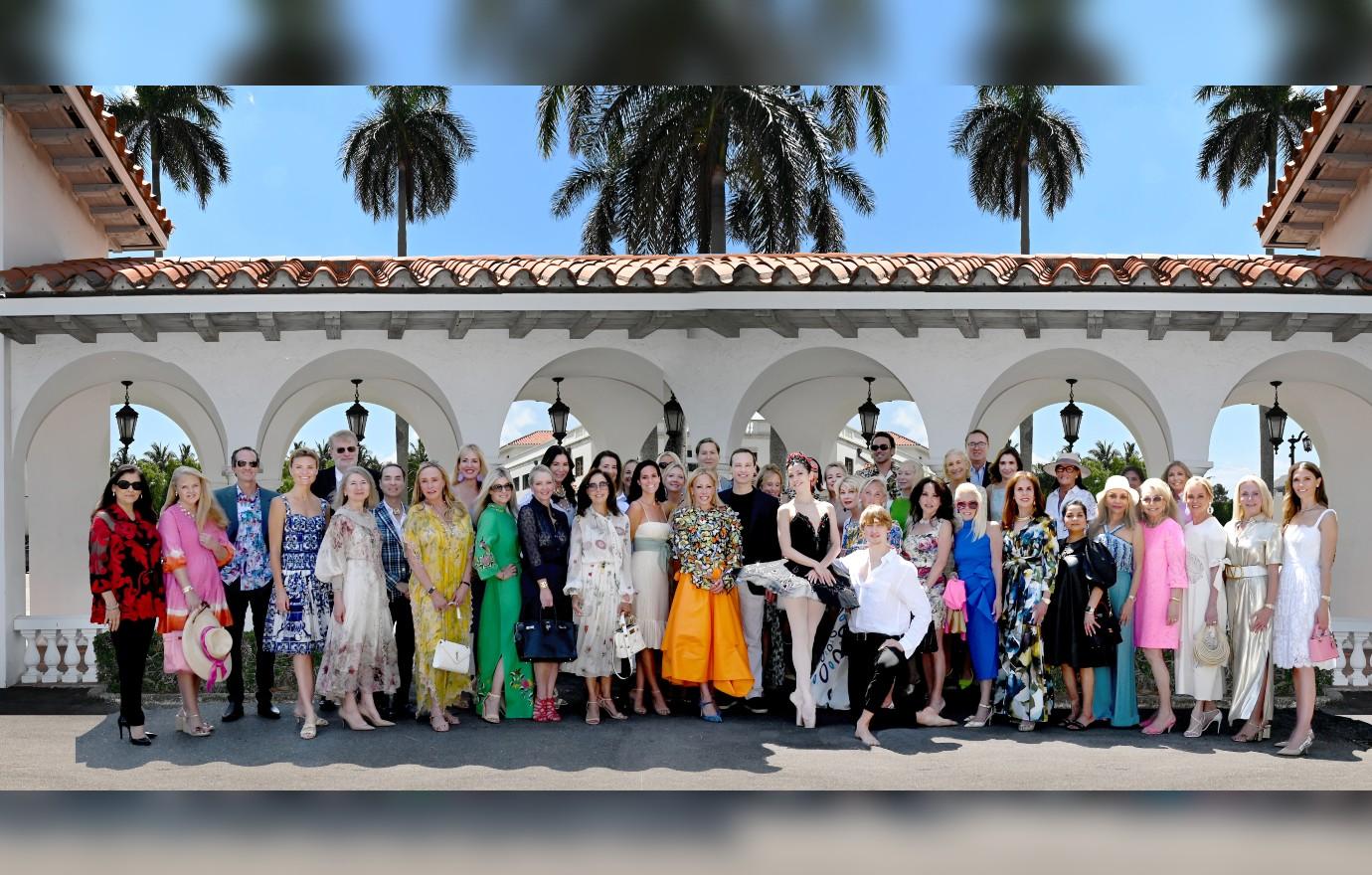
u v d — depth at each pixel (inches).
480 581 327.6
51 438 509.4
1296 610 291.4
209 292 383.6
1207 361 412.2
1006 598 320.2
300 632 301.7
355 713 310.3
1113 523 319.9
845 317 402.0
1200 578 312.7
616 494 330.0
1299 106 1248.2
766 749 289.9
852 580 310.0
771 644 348.8
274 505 303.3
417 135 1315.2
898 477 362.3
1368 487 494.9
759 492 328.5
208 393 415.8
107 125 473.4
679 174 920.9
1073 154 1283.2
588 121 904.9
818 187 1024.9
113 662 371.6
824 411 558.6
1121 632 318.0
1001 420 556.1
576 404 565.0
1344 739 310.0
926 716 322.3
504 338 424.8
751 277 385.7
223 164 1327.5
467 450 347.3
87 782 257.9
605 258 443.2
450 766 271.0
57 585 506.0
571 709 345.7
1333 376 453.7
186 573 299.4
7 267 430.6
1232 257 438.6
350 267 430.3
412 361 422.9
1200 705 313.1
